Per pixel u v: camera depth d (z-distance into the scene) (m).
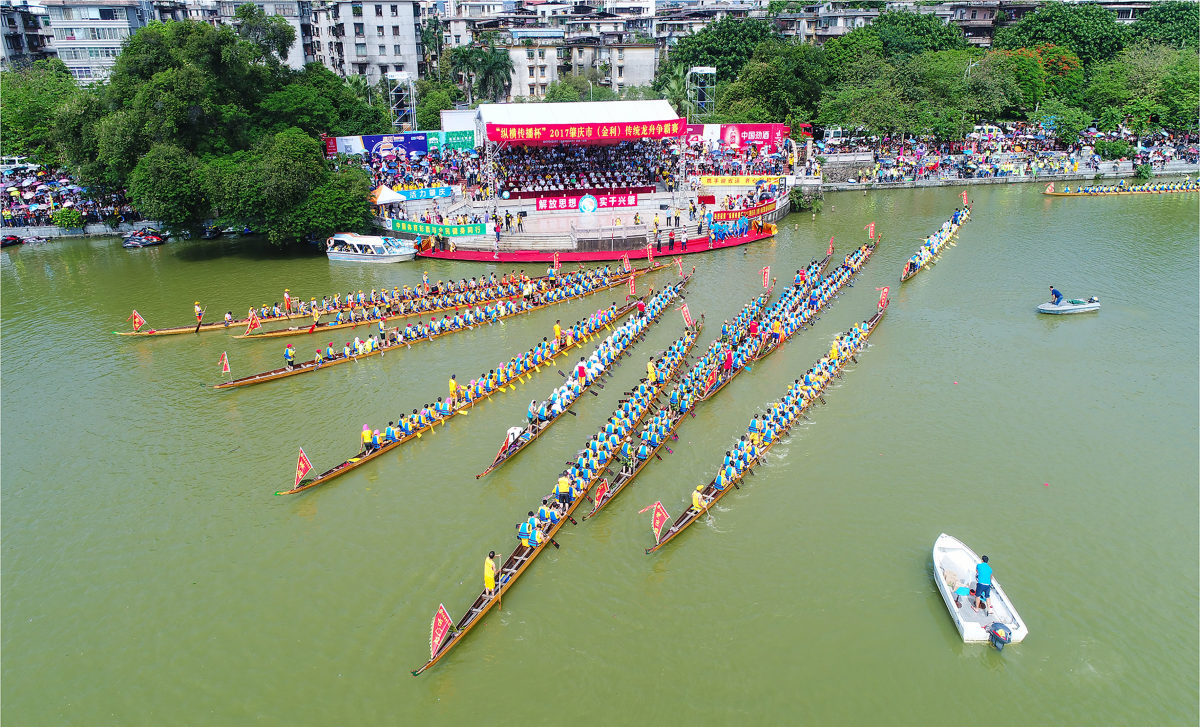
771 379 55.78
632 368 57.50
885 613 34.59
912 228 95.56
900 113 118.06
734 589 36.16
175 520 41.56
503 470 45.41
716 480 42.59
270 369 58.09
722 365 54.94
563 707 30.47
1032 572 36.84
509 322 66.44
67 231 94.81
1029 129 129.25
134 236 91.38
